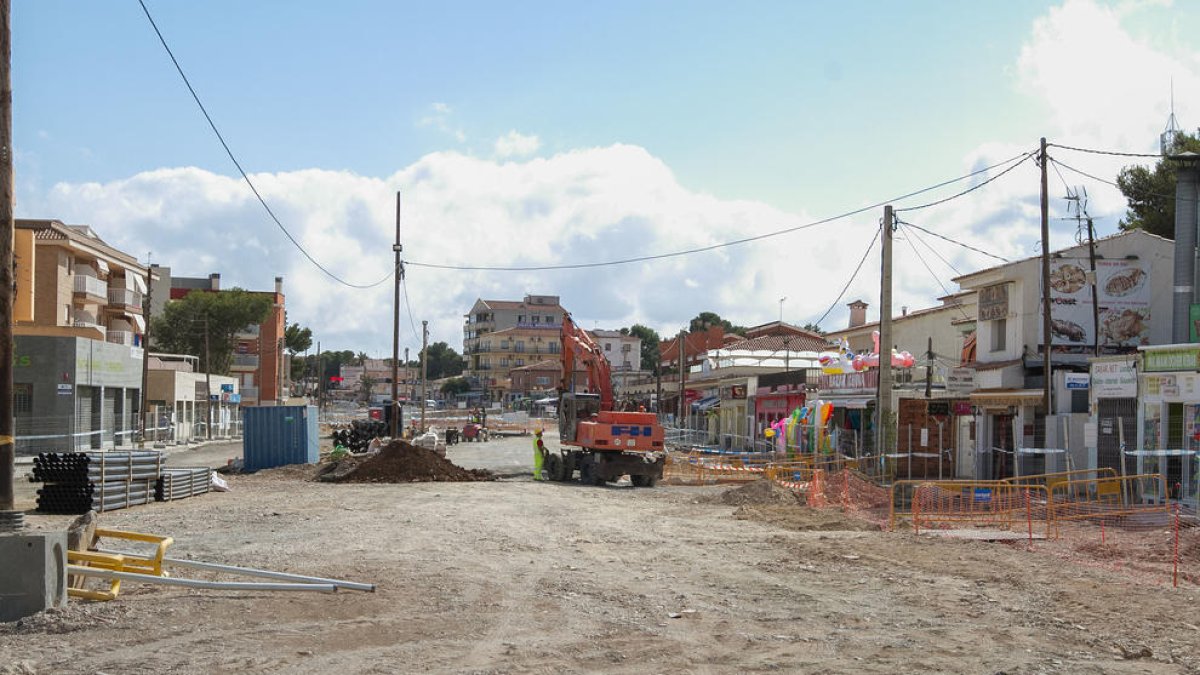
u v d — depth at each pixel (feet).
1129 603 35.83
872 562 46.55
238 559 45.85
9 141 41.50
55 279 186.39
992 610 34.55
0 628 29.86
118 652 27.25
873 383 130.82
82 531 35.83
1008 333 117.08
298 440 128.06
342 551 49.06
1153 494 78.02
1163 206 145.48
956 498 79.92
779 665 26.55
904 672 25.94
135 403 191.01
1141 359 81.51
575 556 48.55
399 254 152.76
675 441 203.00
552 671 25.68
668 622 32.24
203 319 289.33
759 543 54.34
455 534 57.11
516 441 249.14
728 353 229.66
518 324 516.73
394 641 28.91
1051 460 91.56
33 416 152.25
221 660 26.40
